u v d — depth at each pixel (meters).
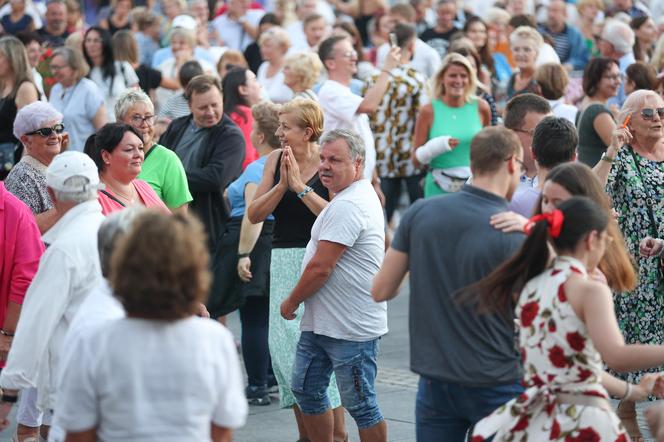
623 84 28.53
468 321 12.20
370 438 15.95
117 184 16.62
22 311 14.05
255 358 20.83
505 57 37.91
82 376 9.71
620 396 11.75
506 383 12.28
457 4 47.53
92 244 14.02
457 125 26.50
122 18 43.44
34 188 18.14
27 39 32.41
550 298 11.25
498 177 12.44
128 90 19.69
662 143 18.39
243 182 20.84
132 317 9.81
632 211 18.06
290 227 17.83
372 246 15.67
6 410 14.23
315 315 15.86
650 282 17.98
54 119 18.20
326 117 25.89
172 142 22.66
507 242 12.10
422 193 30.34
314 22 37.75
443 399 12.57
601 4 43.00
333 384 17.12
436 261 12.34
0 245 16.19
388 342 25.53
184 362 9.75
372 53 40.62
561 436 11.19
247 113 25.70
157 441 9.66
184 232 9.78
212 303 20.70
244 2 43.19
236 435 19.08
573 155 14.70
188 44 34.00
